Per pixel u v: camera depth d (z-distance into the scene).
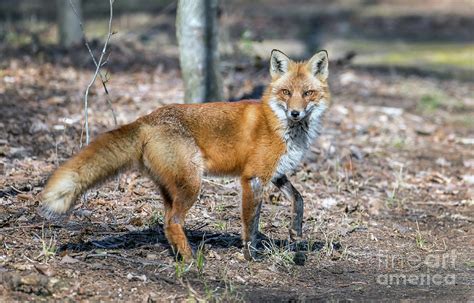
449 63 30.47
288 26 37.97
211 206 12.13
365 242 11.67
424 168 16.27
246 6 43.78
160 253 10.09
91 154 9.10
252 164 10.03
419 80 26.33
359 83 24.08
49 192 8.79
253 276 9.80
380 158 16.42
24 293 8.30
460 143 18.86
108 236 10.43
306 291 9.43
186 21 14.94
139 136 9.51
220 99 15.46
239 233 11.25
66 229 10.48
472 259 11.22
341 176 14.48
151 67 22.25
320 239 11.48
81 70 20.33
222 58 21.73
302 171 14.43
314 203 13.02
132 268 9.43
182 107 9.95
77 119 15.84
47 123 15.38
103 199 11.91
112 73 20.61
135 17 34.47
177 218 9.67
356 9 45.41
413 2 47.94
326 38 35.19
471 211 13.80
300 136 10.39
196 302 8.61
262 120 10.16
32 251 9.48
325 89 10.69
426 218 13.23
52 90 17.80
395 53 32.31
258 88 18.97
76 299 8.37
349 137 17.58
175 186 9.63
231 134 10.01
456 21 41.47
